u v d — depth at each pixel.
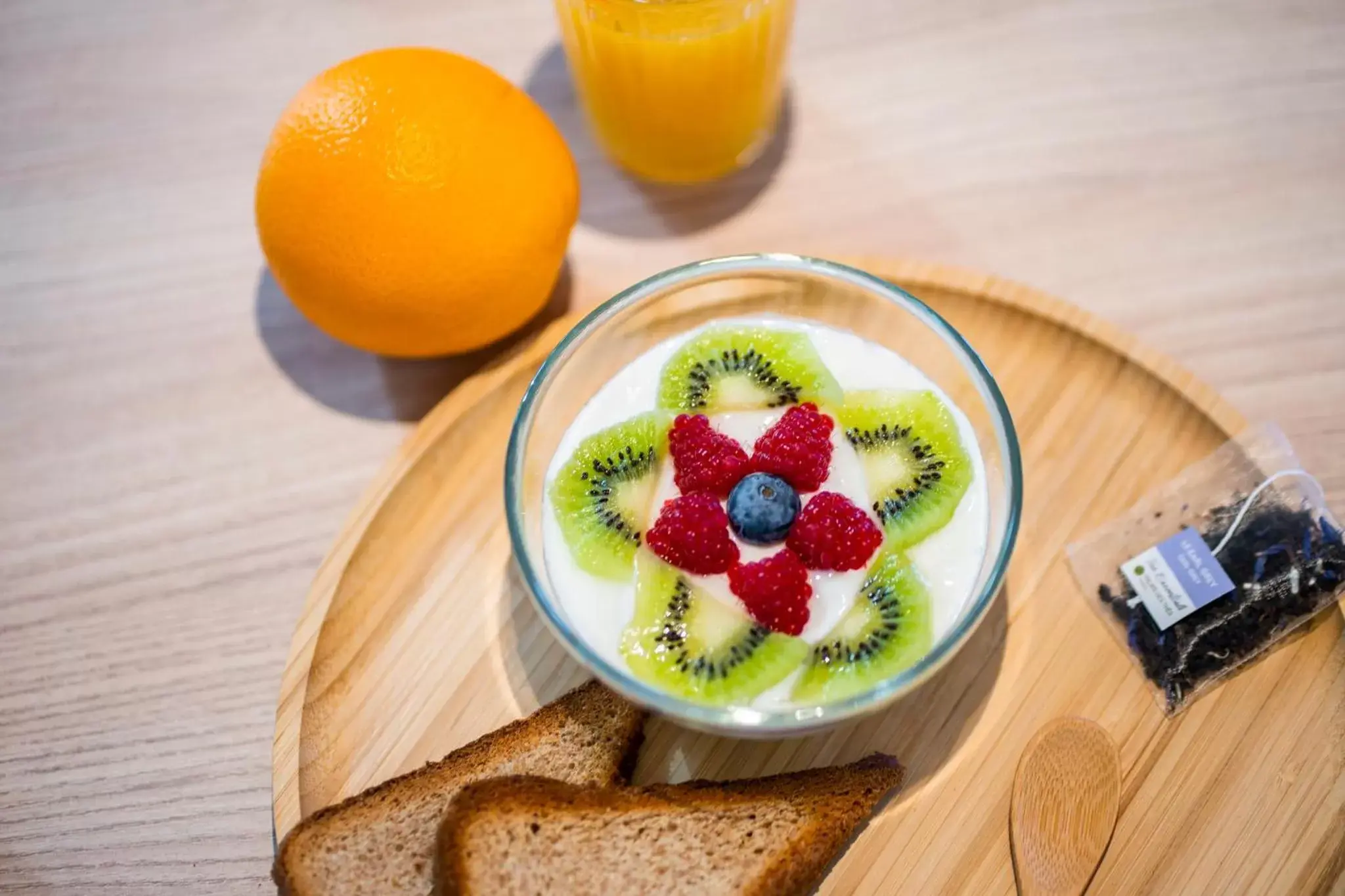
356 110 0.37
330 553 0.39
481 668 0.39
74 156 0.47
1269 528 0.38
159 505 0.42
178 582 0.41
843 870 0.36
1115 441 0.40
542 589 0.35
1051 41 0.47
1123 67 0.47
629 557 0.36
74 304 0.45
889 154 0.46
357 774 0.38
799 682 0.35
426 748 0.38
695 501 0.35
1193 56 0.47
